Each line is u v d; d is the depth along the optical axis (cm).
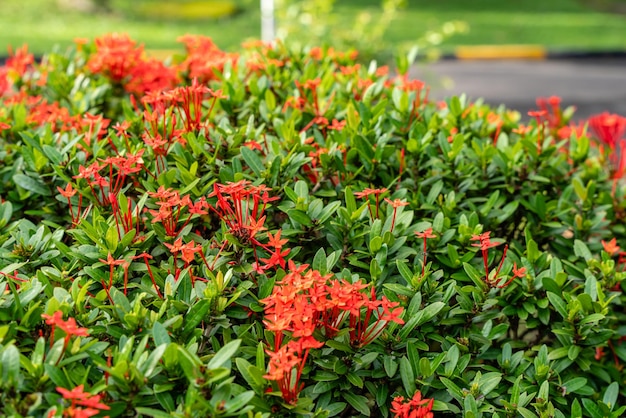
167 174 267
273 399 209
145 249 254
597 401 252
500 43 1484
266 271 254
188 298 231
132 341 200
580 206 322
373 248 254
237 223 249
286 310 203
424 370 232
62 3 1720
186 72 404
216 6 1752
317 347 208
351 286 210
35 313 218
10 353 193
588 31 1647
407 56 397
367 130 311
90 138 298
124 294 229
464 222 276
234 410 193
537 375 248
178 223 267
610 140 367
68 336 200
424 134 323
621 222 329
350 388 236
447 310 254
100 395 201
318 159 298
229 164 290
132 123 312
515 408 231
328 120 331
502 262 261
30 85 397
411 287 249
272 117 329
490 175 312
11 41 1359
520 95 1139
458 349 248
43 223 274
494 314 260
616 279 280
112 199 251
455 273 268
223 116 342
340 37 762
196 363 194
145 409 193
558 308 258
